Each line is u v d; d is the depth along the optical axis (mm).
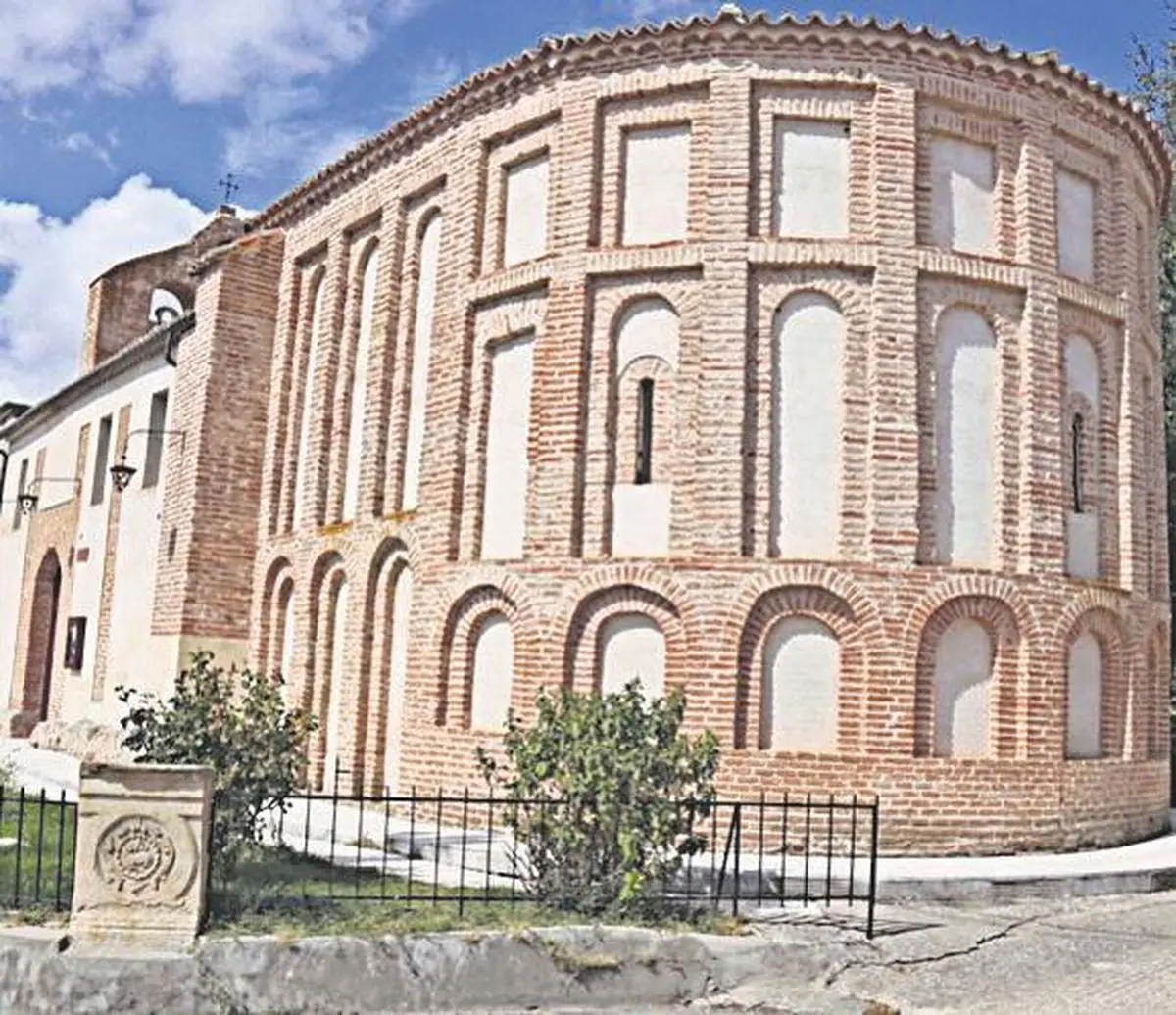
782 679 14828
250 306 21656
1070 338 16781
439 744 16359
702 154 15867
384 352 18875
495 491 16688
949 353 15781
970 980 10328
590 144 16359
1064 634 15781
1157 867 14078
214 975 9055
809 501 15172
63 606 28891
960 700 15156
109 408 27453
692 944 10156
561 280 16203
